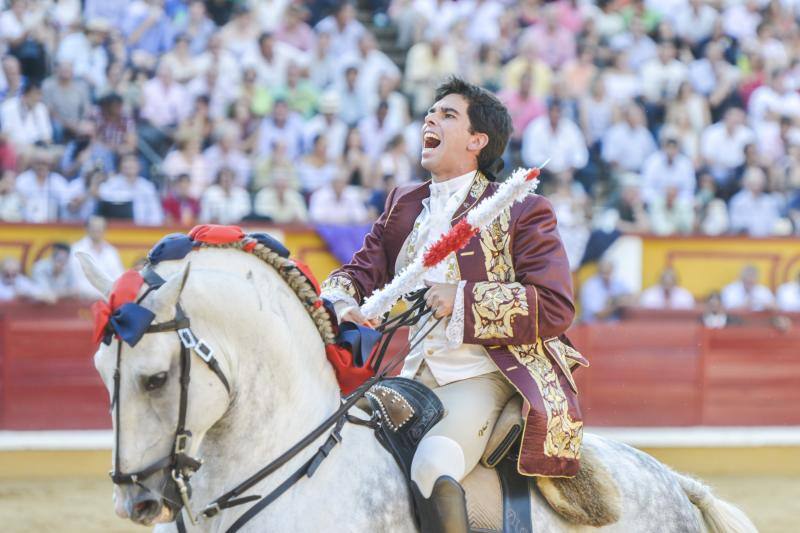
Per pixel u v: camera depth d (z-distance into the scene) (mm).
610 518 8789
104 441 22500
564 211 27641
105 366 7090
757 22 34938
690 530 9430
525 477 8664
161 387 7113
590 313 26828
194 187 25922
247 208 25859
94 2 28766
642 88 32156
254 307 7668
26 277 24281
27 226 24344
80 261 7477
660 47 32875
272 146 27312
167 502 7207
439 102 9055
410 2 32938
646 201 28844
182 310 7254
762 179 30094
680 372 26734
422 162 9078
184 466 7219
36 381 23906
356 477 8008
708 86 32969
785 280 28500
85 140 25797
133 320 6930
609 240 27031
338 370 8430
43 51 27219
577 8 33031
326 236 25406
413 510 8141
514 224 8680
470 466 8367
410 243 9078
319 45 29922
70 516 18594
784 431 26391
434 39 30891
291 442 7957
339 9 30344
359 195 26750
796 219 30031
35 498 19844
